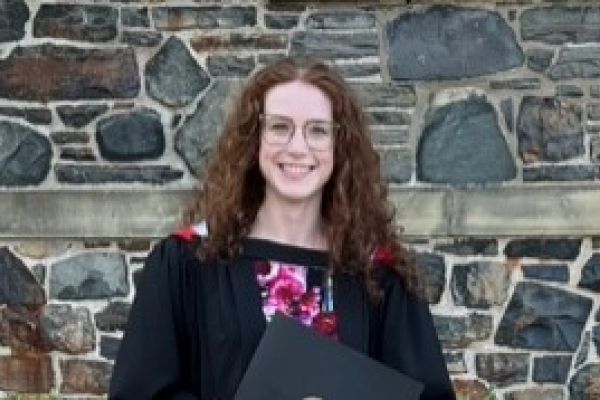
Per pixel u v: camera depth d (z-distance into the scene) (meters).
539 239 5.39
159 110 5.46
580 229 5.32
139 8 5.43
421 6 5.36
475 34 5.35
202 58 5.43
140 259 5.51
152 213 5.43
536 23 5.34
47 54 5.45
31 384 5.55
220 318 2.51
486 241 5.41
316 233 2.64
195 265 2.59
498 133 5.36
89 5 5.43
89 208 5.45
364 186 2.63
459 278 5.42
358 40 5.37
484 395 5.45
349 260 2.60
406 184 5.39
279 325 2.43
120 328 5.52
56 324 5.54
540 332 5.43
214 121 5.43
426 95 5.38
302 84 2.56
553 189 5.31
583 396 5.42
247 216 2.61
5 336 5.55
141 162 5.46
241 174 2.61
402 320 2.61
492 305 5.43
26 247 5.52
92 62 5.45
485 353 5.44
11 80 5.46
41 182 5.49
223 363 2.50
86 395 5.55
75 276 5.52
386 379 2.42
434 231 5.36
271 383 2.39
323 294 2.55
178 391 2.56
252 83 2.61
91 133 5.46
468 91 5.36
